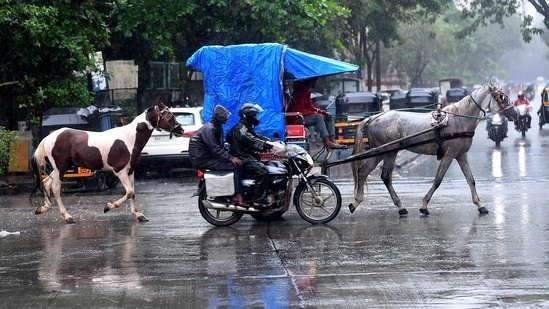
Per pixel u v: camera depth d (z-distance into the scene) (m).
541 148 31.48
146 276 10.23
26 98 25.89
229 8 32.47
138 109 36.06
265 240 12.63
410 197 17.52
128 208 17.02
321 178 14.11
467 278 9.66
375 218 14.60
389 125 15.17
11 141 25.14
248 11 32.94
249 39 35.69
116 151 15.10
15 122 27.53
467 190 18.59
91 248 12.28
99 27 26.53
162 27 30.52
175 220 15.02
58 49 25.23
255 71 15.34
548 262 10.41
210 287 9.56
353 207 15.16
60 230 14.20
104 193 20.88
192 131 23.70
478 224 13.56
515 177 21.28
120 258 11.44
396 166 25.05
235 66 15.40
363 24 56.72
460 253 11.12
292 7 32.75
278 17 32.03
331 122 16.03
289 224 14.18
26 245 12.73
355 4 50.31
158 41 30.70
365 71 94.25
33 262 11.32
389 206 16.17
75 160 15.14
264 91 15.27
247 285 9.62
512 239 12.07
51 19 24.59
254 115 14.02
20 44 24.78
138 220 15.05
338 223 14.12
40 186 15.44
